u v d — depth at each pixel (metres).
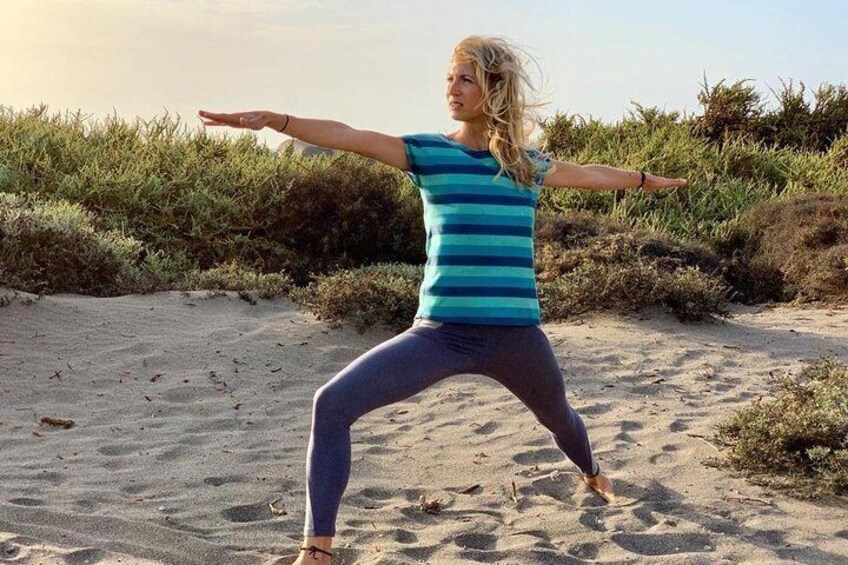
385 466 5.40
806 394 5.80
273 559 3.95
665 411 6.55
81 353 7.31
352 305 8.64
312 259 12.04
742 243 13.25
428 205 3.84
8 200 9.88
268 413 6.46
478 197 3.75
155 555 3.97
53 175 12.26
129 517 4.38
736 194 14.62
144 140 13.67
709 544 4.27
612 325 9.29
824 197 13.20
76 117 13.98
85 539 4.07
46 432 5.84
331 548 4.00
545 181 4.02
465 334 3.78
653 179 4.36
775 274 12.00
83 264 9.23
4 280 8.38
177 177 12.55
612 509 4.67
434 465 5.43
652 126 17.83
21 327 7.59
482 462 5.47
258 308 9.14
